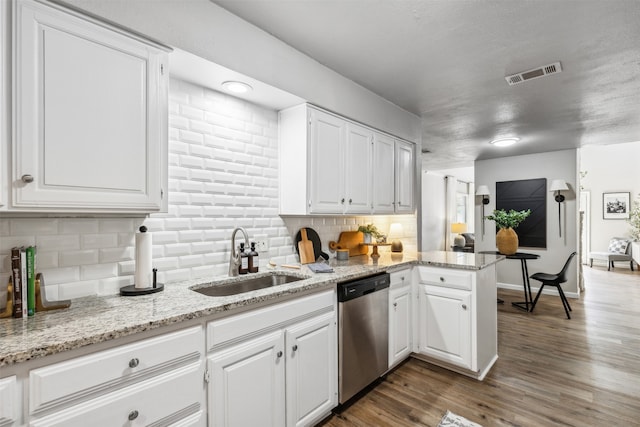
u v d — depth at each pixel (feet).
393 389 7.54
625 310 14.07
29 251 4.11
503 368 8.61
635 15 5.64
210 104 6.64
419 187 11.38
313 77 7.33
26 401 3.09
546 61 7.36
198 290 5.92
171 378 4.06
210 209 6.64
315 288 6.12
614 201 26.07
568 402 7.01
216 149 6.74
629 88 8.76
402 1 5.37
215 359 4.53
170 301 4.72
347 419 6.43
